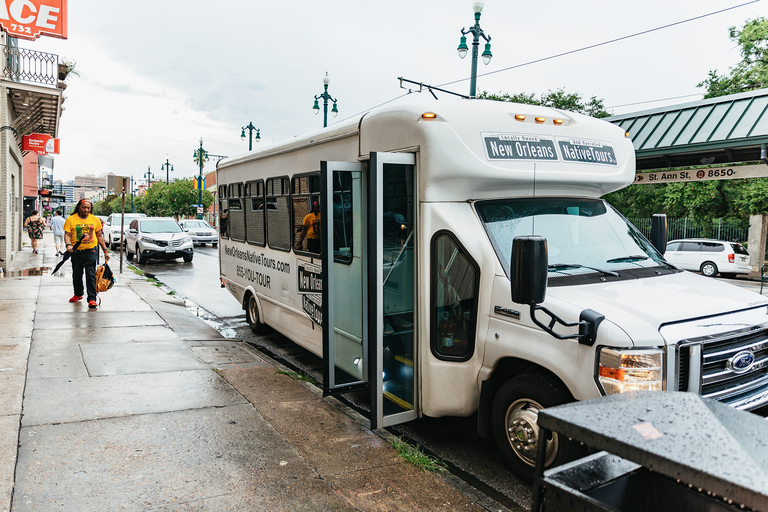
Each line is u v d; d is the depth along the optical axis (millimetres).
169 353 6531
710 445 1565
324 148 5754
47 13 14828
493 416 4004
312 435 4285
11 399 4703
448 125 4199
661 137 18859
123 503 3176
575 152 4621
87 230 9156
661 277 4207
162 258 19984
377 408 4258
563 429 1776
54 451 3771
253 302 8367
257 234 7832
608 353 3219
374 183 4172
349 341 5039
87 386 5160
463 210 4285
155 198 67688
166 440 4047
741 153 18047
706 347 3355
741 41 23703
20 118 16312
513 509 3555
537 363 3617
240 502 3250
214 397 5043
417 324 4434
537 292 3205
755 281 19141
